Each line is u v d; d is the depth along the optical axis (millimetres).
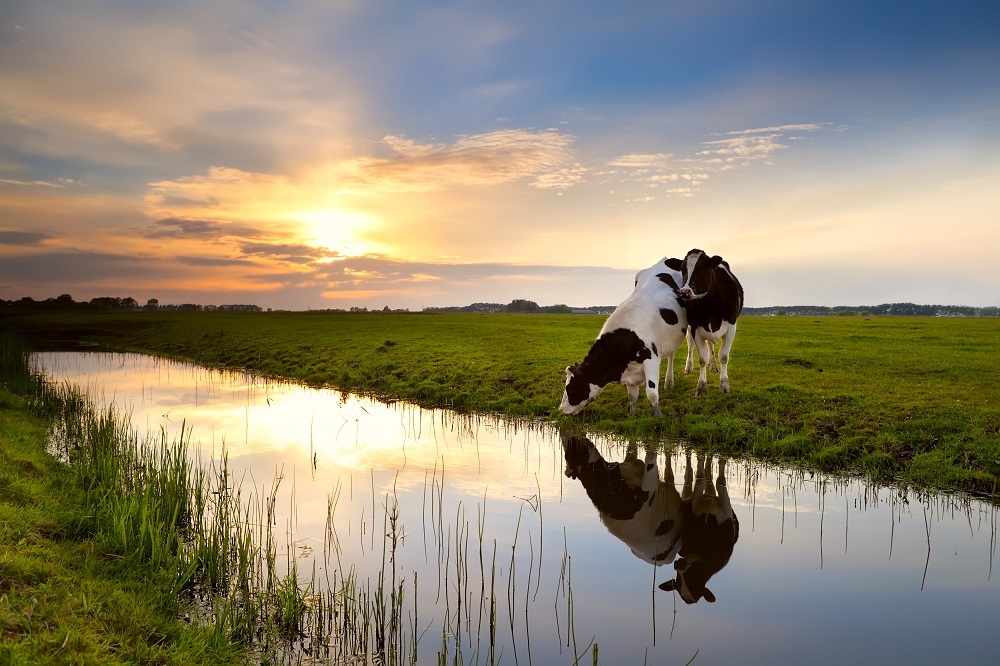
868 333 33625
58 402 17031
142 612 6043
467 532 8594
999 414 12742
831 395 14961
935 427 12312
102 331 49844
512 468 12172
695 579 7539
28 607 5414
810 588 7297
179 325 49969
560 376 19281
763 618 6641
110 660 5086
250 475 11688
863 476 11227
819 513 9625
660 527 9234
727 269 15531
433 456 13062
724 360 15922
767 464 12055
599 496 10555
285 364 28703
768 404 14766
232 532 8734
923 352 23188
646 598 7105
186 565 7434
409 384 21609
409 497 10461
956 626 6430
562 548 8484
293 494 10562
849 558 8055
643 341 14688
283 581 7395
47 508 8086
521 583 7457
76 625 5402
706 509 9906
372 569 7828
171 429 15742
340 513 9695
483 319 55438
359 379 23453
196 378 26188
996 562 7883
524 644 6195
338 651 6137
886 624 6496
